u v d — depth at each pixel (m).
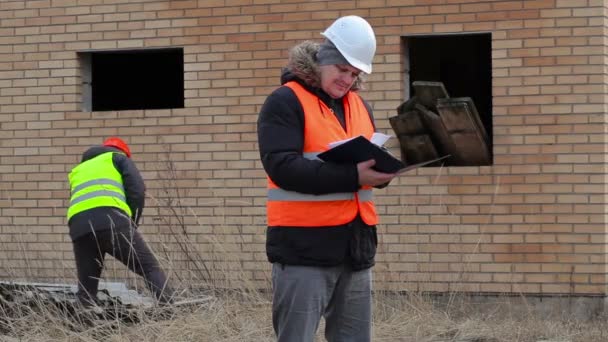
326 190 5.21
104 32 11.21
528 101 9.95
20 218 11.43
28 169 11.42
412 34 10.31
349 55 5.32
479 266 10.06
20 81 11.46
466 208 10.10
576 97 9.83
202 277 9.55
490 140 10.35
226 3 10.84
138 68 13.66
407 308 9.23
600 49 9.77
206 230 10.80
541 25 9.91
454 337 8.78
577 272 9.81
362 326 5.59
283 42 10.68
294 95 5.34
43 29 11.40
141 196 9.17
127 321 8.70
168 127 11.02
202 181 10.90
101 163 9.15
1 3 11.54
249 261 10.63
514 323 9.16
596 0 9.77
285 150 5.26
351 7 10.48
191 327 8.27
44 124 11.38
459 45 12.80
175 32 11.01
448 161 10.31
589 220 9.78
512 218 9.98
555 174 9.88
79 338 8.26
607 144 9.81
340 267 5.42
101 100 13.34
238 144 10.80
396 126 10.20
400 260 10.25
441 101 9.93
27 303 8.80
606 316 9.59
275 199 5.37
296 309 5.34
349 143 5.11
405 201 10.26
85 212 8.98
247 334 8.31
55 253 11.27
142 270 9.01
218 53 10.88
